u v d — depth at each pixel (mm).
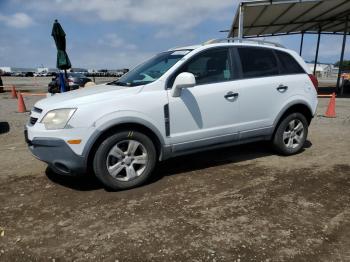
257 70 4781
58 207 3469
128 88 3934
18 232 2979
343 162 4926
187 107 4125
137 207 3439
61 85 11750
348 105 12930
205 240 2787
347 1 14656
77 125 3533
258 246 2686
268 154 5371
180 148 4191
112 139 3691
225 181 4160
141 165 3965
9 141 6562
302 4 15008
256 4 13742
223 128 4445
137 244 2746
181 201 3572
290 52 5223
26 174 4520
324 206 3408
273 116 4891
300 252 2596
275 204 3465
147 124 3854
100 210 3381
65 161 3596
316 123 8523
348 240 2762
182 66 4188
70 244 2768
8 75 75562
